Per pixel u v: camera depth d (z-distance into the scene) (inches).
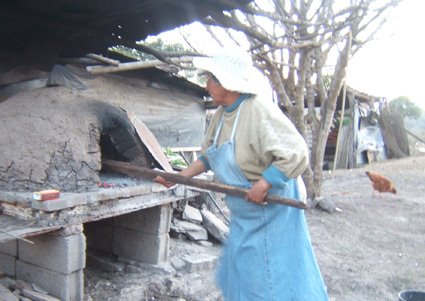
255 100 79.1
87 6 148.7
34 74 180.5
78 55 213.2
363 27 287.0
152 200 143.9
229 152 81.0
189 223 203.0
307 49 253.0
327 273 175.9
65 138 123.0
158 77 364.5
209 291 147.2
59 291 118.0
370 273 178.1
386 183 278.7
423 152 832.9
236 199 83.0
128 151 142.7
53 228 110.8
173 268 156.8
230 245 85.2
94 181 126.0
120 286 142.2
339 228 252.7
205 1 137.9
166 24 167.2
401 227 261.3
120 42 183.0
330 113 306.7
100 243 168.4
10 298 107.1
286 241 82.4
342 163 631.8
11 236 100.5
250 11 147.6
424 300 130.6
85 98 140.3
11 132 125.0
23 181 119.3
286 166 74.4
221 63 79.4
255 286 80.7
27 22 156.6
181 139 404.2
